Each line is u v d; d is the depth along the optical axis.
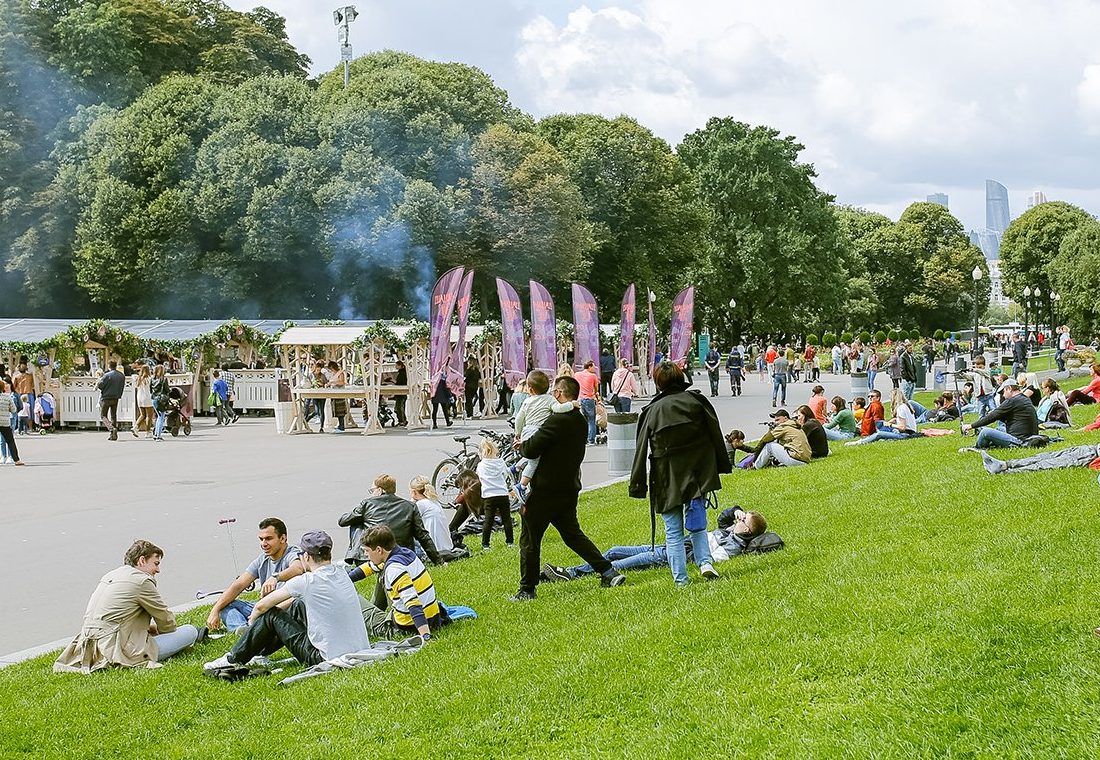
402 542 13.38
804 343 97.75
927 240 133.75
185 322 53.03
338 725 7.80
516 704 7.76
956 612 8.49
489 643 9.59
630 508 16.89
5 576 13.85
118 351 41.91
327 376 38.06
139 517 18.14
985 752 6.14
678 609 9.89
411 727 7.59
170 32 79.62
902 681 7.27
